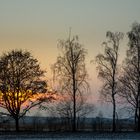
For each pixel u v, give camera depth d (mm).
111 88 85375
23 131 86688
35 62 90625
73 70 86375
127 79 84688
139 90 83875
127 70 85375
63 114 86312
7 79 88688
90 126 88312
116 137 68438
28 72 89562
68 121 87000
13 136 71125
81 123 87562
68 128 87812
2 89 88250
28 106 89125
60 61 87000
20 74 88875
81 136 70875
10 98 88875
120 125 87000
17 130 87750
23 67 89312
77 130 87312
